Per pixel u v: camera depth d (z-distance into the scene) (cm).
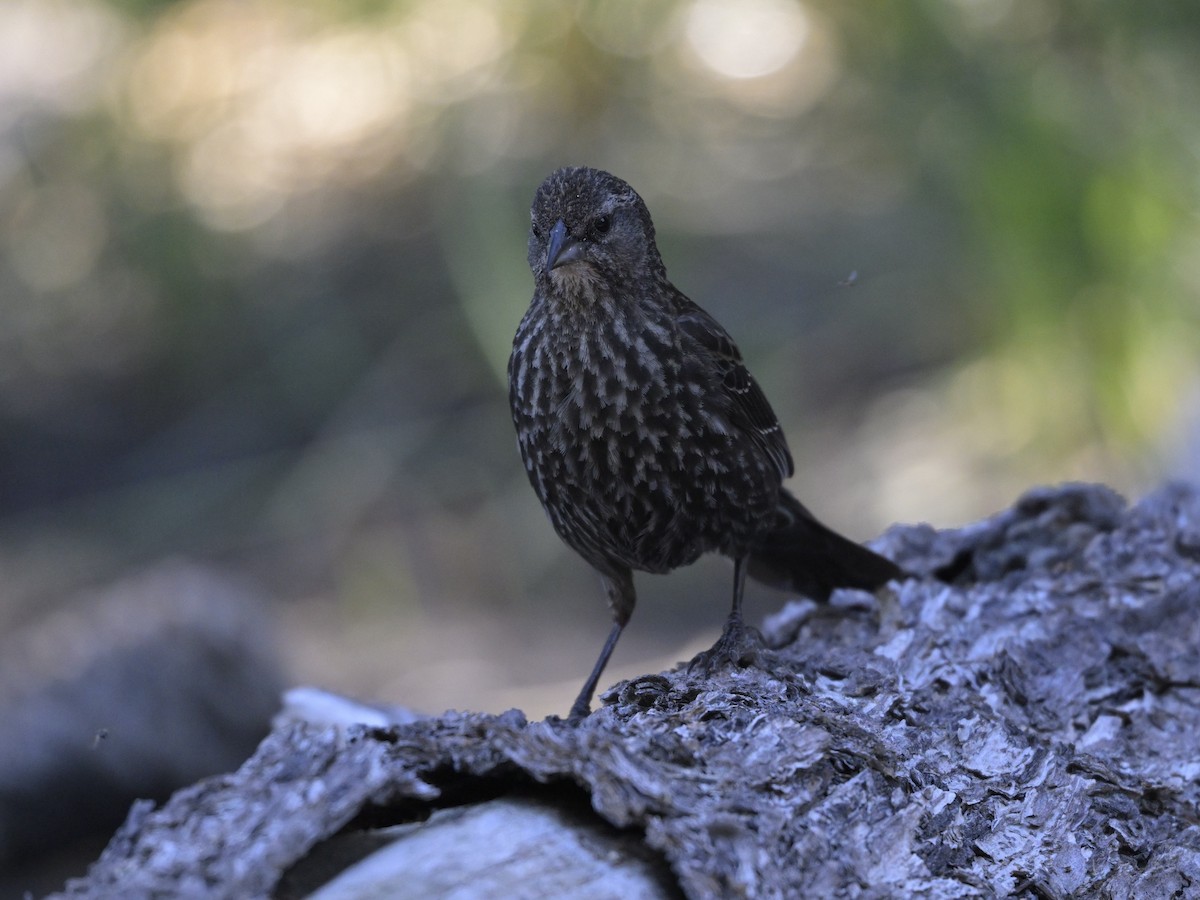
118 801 820
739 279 1526
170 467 1462
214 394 1542
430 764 334
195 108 1656
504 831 325
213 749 831
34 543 1388
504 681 1145
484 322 1370
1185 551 594
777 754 371
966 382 1366
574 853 321
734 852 321
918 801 397
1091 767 453
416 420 1458
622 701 438
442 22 1592
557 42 1580
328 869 320
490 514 1370
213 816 320
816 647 567
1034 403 1266
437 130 1590
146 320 1612
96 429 1522
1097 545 607
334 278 1579
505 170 1499
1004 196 1213
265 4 1628
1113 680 521
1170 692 514
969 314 1419
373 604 1281
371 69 1648
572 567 1334
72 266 1638
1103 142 1212
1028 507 646
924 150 1348
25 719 805
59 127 1639
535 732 333
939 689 503
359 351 1522
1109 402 1214
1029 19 1284
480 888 312
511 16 1575
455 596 1303
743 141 1623
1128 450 1216
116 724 814
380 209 1619
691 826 319
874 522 1291
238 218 1642
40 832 807
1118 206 1188
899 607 580
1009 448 1295
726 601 1271
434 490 1398
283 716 648
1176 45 1238
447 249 1415
